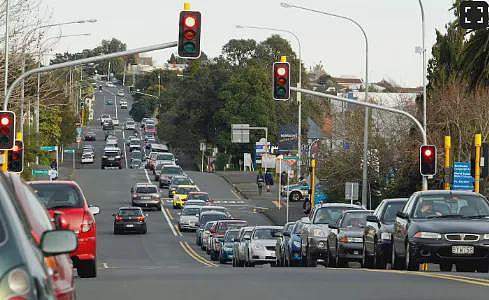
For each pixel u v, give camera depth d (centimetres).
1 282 1308
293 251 6156
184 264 7962
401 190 10819
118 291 3019
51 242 1474
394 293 2820
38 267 1373
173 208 14600
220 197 16112
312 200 10731
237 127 16662
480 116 9625
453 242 3888
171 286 3172
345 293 2848
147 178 18538
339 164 11575
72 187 3756
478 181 6731
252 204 15150
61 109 18838
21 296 1305
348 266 5509
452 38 10100
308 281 3297
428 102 10306
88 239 3672
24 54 9194
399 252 4166
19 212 1471
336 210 5897
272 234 7312
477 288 2948
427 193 4178
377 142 11356
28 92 10575
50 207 3675
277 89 7012
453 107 9781
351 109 12188
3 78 9019
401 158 10900
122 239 10931
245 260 7262
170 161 19012
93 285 3269
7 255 1341
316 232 5691
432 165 7281
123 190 16588
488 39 7344
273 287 3091
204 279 3484
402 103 12075
